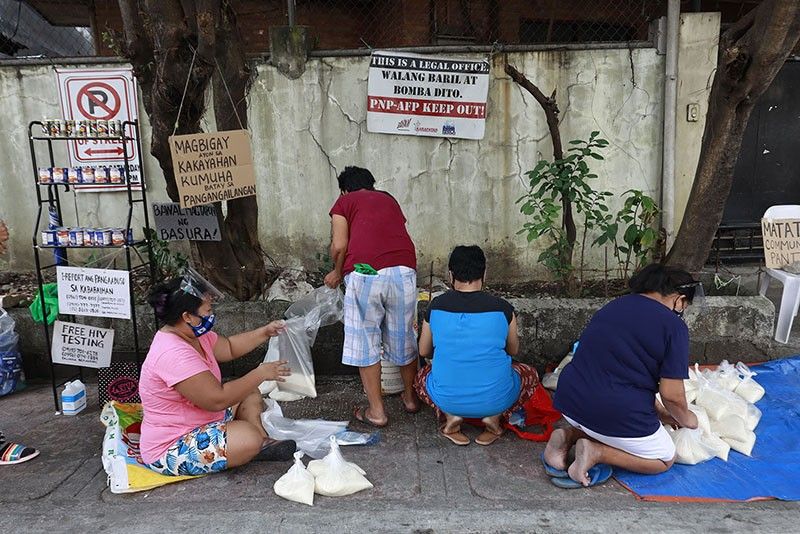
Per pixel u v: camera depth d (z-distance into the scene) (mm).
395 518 2631
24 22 7508
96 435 3457
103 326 4199
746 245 5754
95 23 6938
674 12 4738
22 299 4418
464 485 2883
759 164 5645
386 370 3883
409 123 5039
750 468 2963
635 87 4953
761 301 4109
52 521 2650
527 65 4938
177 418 2898
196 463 2893
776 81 5500
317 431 3383
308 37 4973
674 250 4340
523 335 4082
